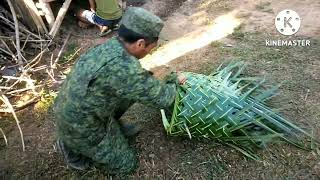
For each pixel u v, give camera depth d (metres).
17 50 4.41
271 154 3.02
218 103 2.98
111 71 2.36
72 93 2.49
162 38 4.71
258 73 3.86
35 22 4.76
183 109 2.99
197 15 5.10
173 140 3.25
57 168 3.19
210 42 4.51
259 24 4.71
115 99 2.55
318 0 5.04
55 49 4.70
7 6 5.11
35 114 3.78
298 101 3.45
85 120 2.56
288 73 3.83
